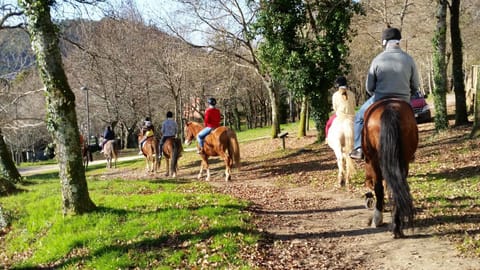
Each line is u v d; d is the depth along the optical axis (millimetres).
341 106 11164
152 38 34562
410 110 6551
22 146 48375
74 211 8703
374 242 6914
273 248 6898
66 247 7473
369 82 7363
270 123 62875
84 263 6852
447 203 8359
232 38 24234
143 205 9469
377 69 7223
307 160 17578
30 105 35594
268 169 16953
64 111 8531
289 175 14852
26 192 12797
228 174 14734
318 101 21094
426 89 57875
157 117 44031
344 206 9633
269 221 8570
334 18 19750
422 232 7039
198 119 53875
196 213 8609
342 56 20250
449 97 39281
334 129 11188
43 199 11008
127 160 32719
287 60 20422
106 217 8484
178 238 7281
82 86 36656
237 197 11133
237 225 7676
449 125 17969
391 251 6449
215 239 7062
